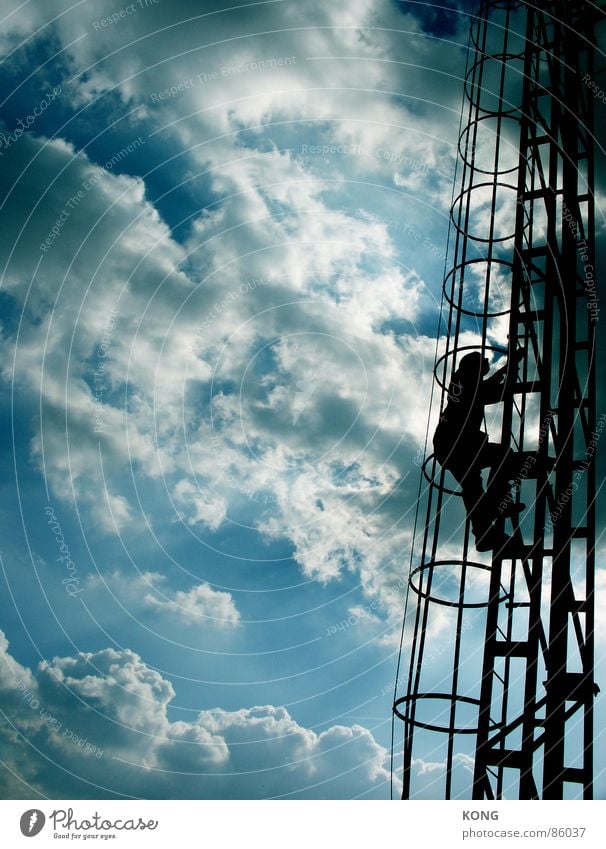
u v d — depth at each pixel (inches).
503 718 389.1
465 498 426.3
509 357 425.1
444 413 441.7
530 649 386.6
